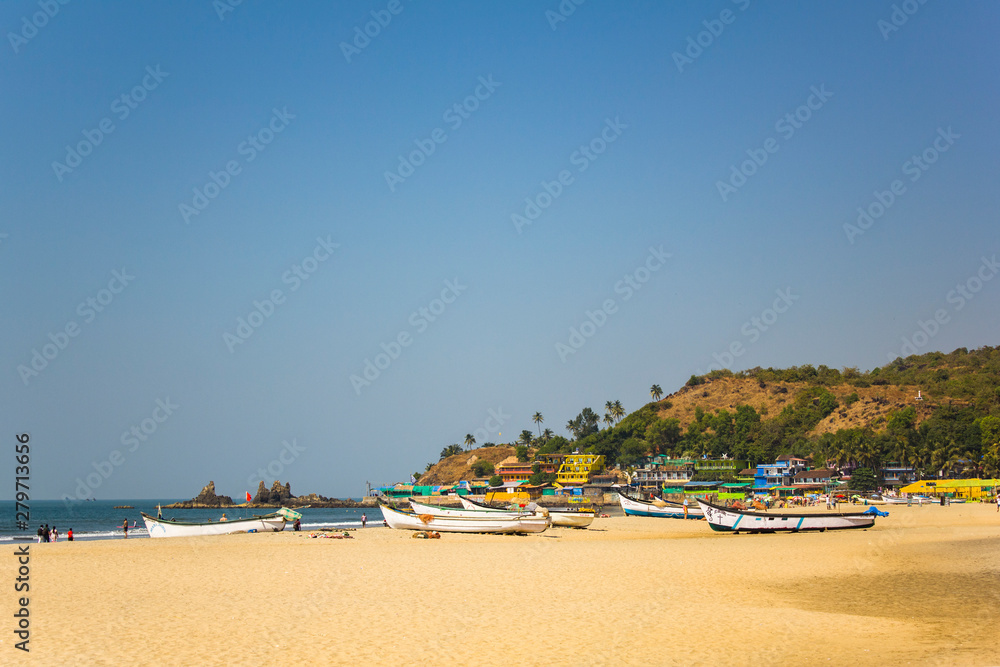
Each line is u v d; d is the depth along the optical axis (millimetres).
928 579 33781
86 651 20047
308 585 31828
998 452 136750
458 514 73000
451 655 19859
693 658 19641
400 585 31766
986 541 52844
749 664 19109
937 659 19344
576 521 76062
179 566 39000
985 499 125625
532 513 69562
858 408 177625
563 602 27562
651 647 20766
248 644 20906
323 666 18734
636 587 31312
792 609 26266
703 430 190125
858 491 133750
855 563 39688
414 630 22734
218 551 48250
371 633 22312
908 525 72062
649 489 145875
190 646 20641
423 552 47031
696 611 25828
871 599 28469
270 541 58094
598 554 45156
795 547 49156
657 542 54906
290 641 21266
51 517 175500
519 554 45344
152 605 26906
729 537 60062
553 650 20422
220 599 28188
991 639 21562
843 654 19969
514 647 20719
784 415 186250
